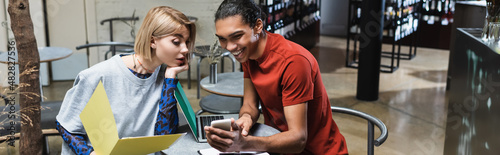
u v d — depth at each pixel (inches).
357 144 141.9
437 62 258.1
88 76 63.2
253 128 72.1
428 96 194.1
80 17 195.0
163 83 67.2
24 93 81.0
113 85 64.3
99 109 55.2
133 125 65.6
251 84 74.4
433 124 161.0
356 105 181.0
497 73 82.6
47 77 194.2
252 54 64.8
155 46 63.6
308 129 72.6
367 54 182.1
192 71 209.0
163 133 66.2
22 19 77.0
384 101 186.4
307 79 63.5
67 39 196.1
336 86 207.2
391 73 232.1
